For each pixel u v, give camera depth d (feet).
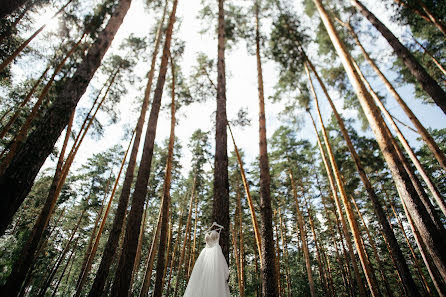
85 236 80.74
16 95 34.45
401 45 21.03
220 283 9.90
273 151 66.28
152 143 21.65
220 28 26.78
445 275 11.36
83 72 13.55
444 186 64.44
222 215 15.31
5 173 9.37
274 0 36.99
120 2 17.42
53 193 22.75
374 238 78.23
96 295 18.20
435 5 25.68
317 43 38.40
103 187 75.72
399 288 69.51
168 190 28.09
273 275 18.22
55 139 11.32
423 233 12.59
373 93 34.24
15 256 25.40
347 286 71.05
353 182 54.60
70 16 27.78
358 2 25.70
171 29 29.63
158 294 21.50
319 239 86.63
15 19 26.35
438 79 36.19
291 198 74.79
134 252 16.81
